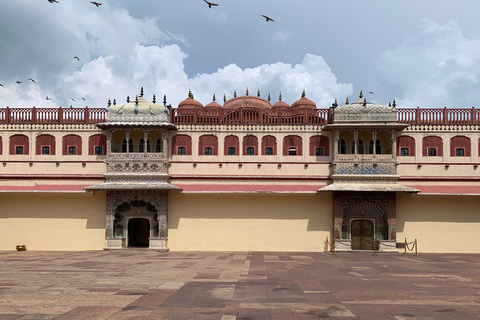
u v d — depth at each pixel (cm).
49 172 2547
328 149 2597
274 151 2614
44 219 2511
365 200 2455
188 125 2623
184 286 1214
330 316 889
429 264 1842
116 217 2498
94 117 2636
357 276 1450
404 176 2509
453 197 2475
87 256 2117
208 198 2509
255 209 2500
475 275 1491
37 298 1041
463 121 2608
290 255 2236
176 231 2494
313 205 2500
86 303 988
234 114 2727
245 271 1552
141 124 2467
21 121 2645
